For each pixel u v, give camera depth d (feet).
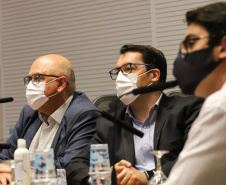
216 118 4.66
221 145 4.63
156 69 10.64
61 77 12.06
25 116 13.07
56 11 20.88
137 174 8.45
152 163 9.88
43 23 21.25
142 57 10.64
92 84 19.71
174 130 9.71
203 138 4.70
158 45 17.72
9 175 9.43
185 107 9.85
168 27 17.52
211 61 5.65
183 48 5.96
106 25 19.39
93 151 6.72
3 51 22.38
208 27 5.67
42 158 6.03
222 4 5.71
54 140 11.51
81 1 20.15
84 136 11.23
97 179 6.61
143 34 18.29
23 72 21.81
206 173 4.67
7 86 22.20
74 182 9.21
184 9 17.19
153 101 10.34
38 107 12.12
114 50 19.12
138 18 18.47
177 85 6.16
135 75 10.52
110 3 19.30
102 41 19.47
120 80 10.59
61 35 20.68
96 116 11.76
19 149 7.27
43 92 11.93
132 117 10.52
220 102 4.68
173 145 9.61
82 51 20.03
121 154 10.00
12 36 22.20
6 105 22.16
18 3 22.07
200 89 5.93
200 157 4.69
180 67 5.97
